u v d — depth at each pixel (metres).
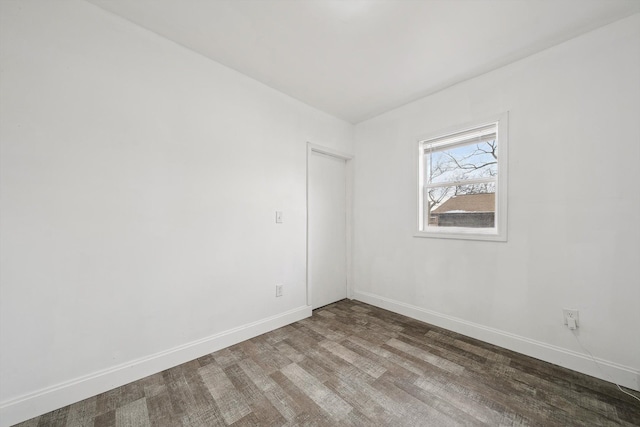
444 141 2.68
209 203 2.14
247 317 2.38
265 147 2.54
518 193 2.12
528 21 1.70
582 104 1.84
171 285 1.93
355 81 2.47
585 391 1.64
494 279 2.26
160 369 1.85
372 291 3.30
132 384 1.71
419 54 2.07
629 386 1.66
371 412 1.47
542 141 2.00
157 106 1.87
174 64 1.96
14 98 1.39
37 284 1.45
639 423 1.38
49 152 1.48
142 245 1.80
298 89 2.62
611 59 1.73
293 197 2.79
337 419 1.42
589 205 1.82
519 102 2.12
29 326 1.42
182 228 1.99
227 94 2.26
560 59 1.92
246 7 1.60
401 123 2.98
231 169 2.28
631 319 1.67
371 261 3.30
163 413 1.46
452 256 2.53
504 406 1.51
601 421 1.40
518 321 2.12
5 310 1.37
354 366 1.92
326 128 3.17
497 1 1.54
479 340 2.32
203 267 2.10
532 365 1.93
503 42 1.91
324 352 2.12
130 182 1.75
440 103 2.64
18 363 1.39
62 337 1.51
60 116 1.52
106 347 1.66
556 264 1.95
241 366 1.92
